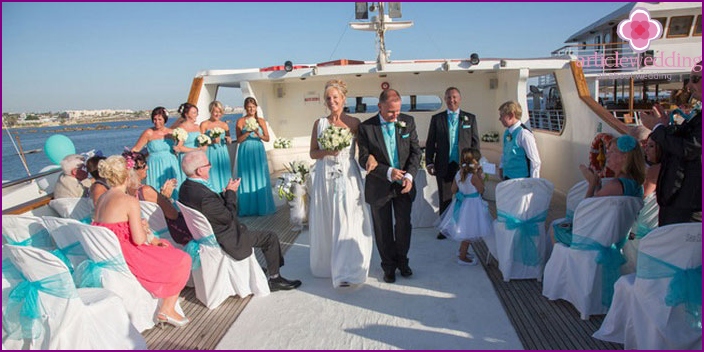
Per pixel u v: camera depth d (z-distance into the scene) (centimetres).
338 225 411
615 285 306
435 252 515
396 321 357
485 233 446
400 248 435
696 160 314
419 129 935
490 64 721
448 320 355
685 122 319
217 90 877
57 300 273
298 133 974
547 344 315
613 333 310
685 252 253
